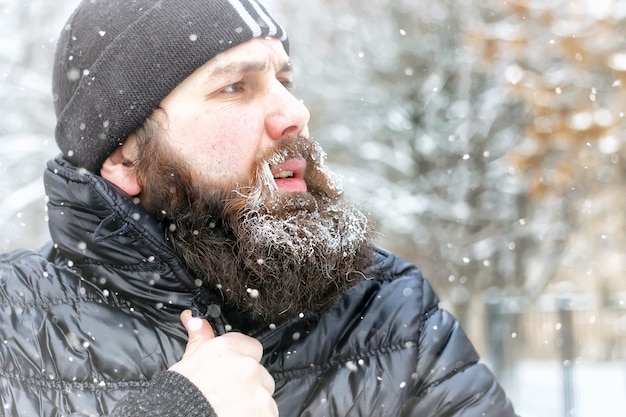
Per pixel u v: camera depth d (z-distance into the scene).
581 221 10.16
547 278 10.60
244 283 1.47
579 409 8.16
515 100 8.97
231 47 1.54
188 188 1.52
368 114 11.53
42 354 1.52
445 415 1.67
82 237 1.57
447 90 11.11
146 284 1.54
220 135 1.51
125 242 1.52
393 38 11.58
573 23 7.02
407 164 11.04
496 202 10.54
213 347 1.37
